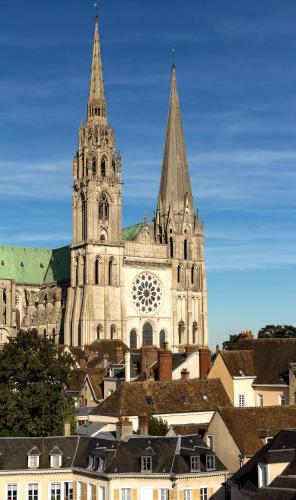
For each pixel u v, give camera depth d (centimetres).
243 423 9688
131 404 11619
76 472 9538
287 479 6794
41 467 9588
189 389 12306
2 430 11700
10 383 12788
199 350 14612
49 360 12962
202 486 8906
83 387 14425
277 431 9719
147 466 8938
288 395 12694
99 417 11806
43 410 12000
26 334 13412
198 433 10100
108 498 8862
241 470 8194
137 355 16200
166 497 8856
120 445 9206
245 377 13138
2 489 9450
